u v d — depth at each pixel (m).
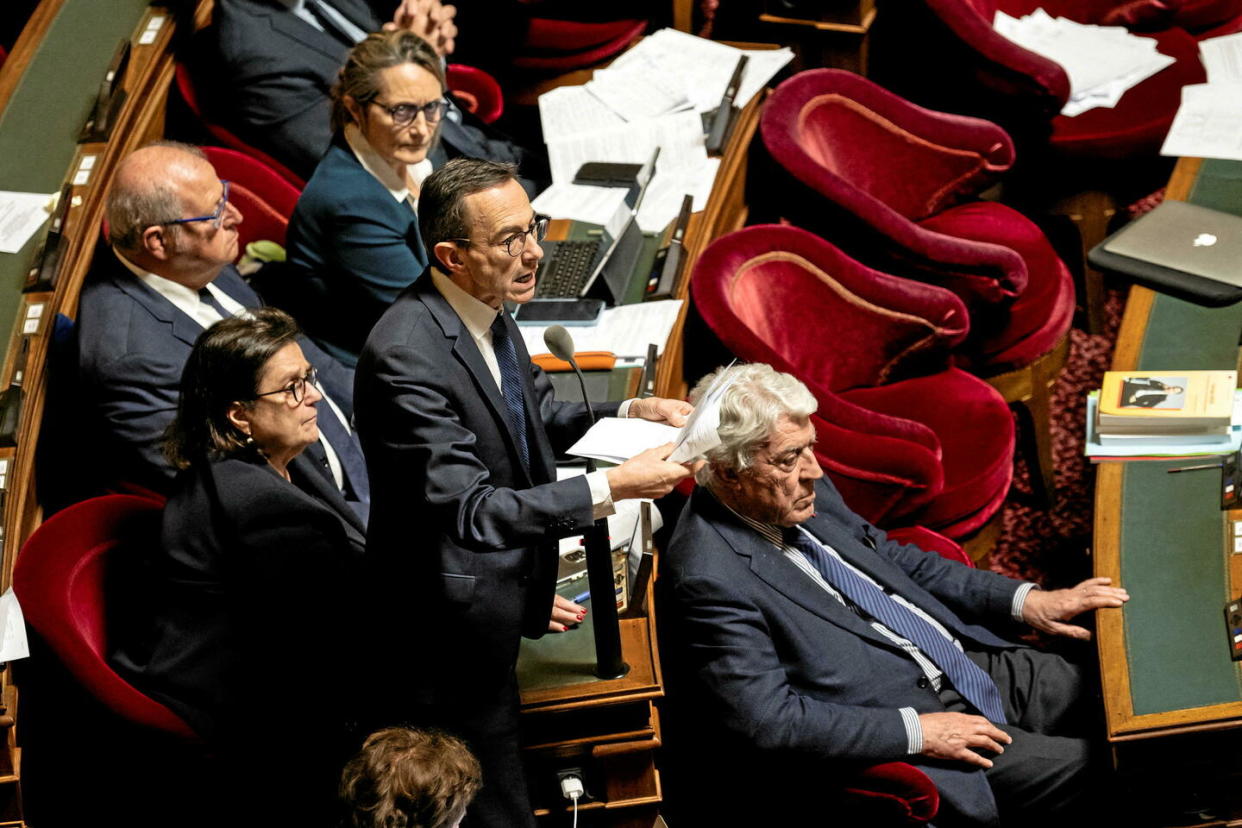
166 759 9.75
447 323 9.02
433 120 12.88
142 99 15.07
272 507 9.70
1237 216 14.50
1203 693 10.09
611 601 10.11
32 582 9.76
